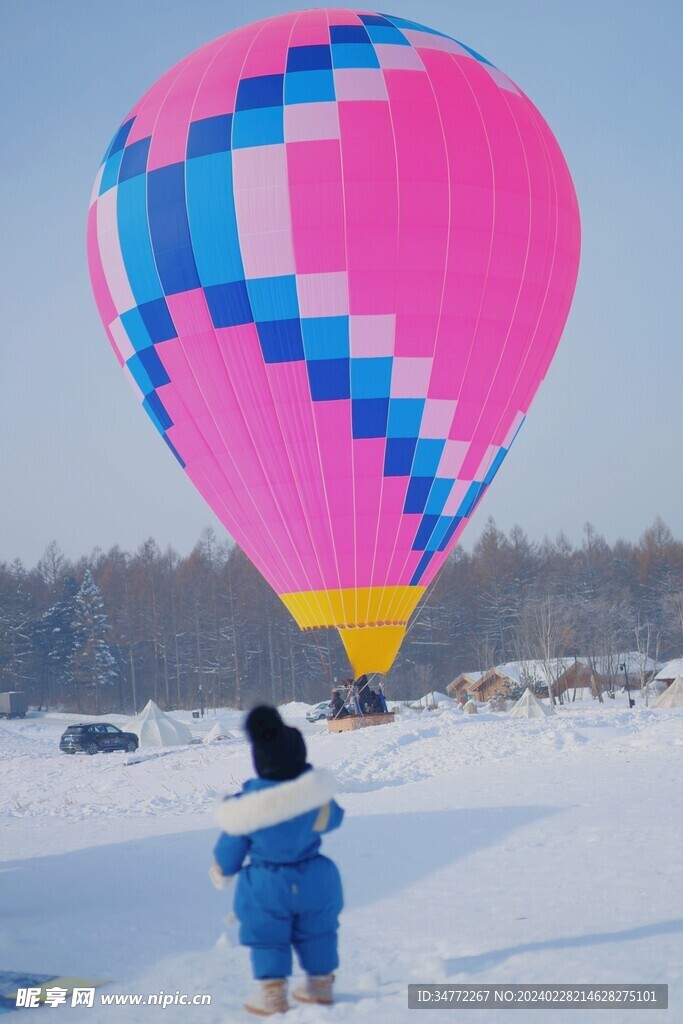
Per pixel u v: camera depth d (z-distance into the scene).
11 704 82.81
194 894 8.23
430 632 112.12
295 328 22.80
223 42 25.20
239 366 23.30
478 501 25.81
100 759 34.75
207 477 25.12
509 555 119.06
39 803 21.88
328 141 22.61
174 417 24.86
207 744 37.69
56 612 114.75
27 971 5.91
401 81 23.36
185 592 115.00
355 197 22.44
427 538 24.73
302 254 22.53
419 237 22.66
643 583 118.81
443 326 23.09
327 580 24.62
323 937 4.99
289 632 108.69
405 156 22.67
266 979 4.87
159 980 5.62
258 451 23.84
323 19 24.73
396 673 108.00
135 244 24.00
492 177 23.28
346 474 23.61
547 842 9.06
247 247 22.69
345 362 22.89
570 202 25.75
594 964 5.27
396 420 23.36
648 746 17.05
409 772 17.94
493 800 12.06
